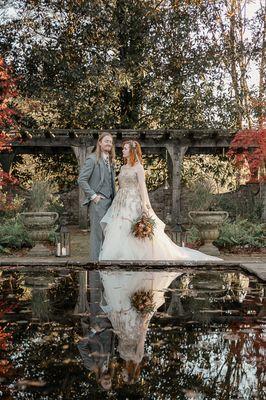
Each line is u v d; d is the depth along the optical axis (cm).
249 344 231
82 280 425
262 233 1065
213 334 249
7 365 201
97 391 172
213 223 896
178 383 179
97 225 627
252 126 1692
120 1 1652
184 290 374
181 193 1538
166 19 1708
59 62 1670
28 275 456
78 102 1622
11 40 1758
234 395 168
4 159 1503
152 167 1777
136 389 173
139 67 1619
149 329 259
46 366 198
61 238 869
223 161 1719
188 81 1689
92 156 630
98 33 1716
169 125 1709
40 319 282
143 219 631
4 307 314
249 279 430
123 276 450
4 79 1045
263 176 1244
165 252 652
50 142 1415
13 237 949
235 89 1775
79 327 263
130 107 1745
